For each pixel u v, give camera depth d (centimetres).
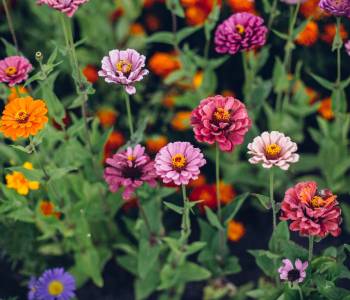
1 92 125
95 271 131
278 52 148
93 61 151
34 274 134
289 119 140
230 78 152
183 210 111
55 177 117
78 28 155
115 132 144
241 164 139
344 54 145
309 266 107
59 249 133
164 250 133
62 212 129
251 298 131
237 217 141
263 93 132
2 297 133
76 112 147
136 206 141
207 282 134
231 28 121
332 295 108
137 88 149
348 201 139
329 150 137
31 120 107
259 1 145
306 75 149
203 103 105
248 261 136
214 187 133
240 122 103
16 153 130
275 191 140
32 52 152
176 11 130
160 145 141
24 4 156
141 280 131
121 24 153
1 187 123
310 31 135
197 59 136
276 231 112
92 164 126
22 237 131
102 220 135
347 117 131
